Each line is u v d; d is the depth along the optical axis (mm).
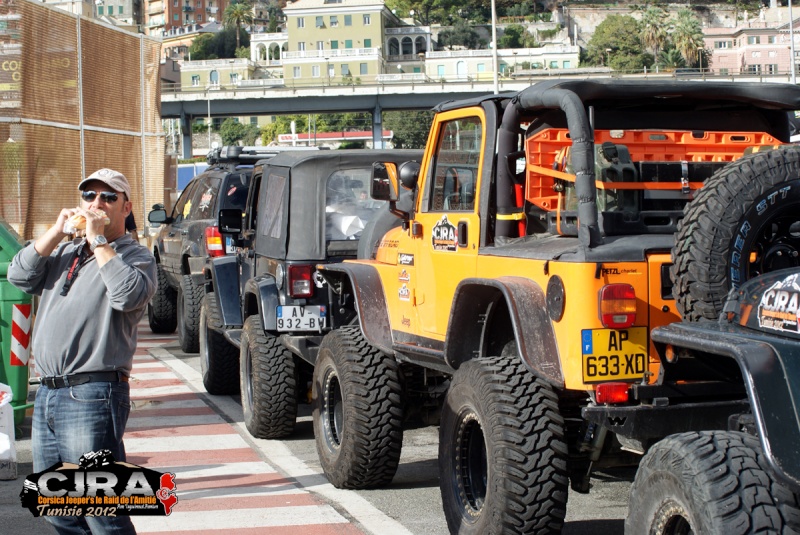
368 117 125062
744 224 4211
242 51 174250
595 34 147875
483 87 74438
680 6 173500
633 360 4523
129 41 18844
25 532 6051
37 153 15805
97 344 4434
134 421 9430
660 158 5422
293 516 6320
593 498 6801
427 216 6082
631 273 4531
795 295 3676
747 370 3574
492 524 4820
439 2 178500
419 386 6812
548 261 4676
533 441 4766
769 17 151125
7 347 8484
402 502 6617
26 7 15344
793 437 3490
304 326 7992
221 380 10375
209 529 6070
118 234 4668
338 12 140125
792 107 5379
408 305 6328
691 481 3705
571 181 5000
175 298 15609
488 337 5320
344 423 6711
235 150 12914
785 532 3547
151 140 19812
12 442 7301
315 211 8172
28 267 4469
